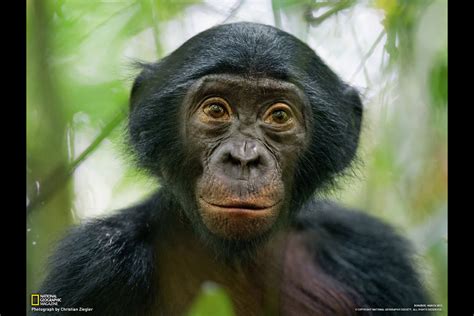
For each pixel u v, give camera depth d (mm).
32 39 8281
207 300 4699
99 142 7320
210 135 6641
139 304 7055
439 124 8266
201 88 6703
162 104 7062
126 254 7152
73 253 7277
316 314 7879
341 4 6965
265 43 6836
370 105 8062
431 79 7902
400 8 7664
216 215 6059
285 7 6871
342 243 8539
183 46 7219
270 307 7512
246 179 6051
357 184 8766
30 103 8156
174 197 7129
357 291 8188
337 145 7461
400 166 8812
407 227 9086
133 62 8445
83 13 8438
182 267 7262
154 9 7754
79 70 8539
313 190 7348
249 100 6660
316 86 7223
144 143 7254
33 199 7875
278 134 6715
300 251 8047
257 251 7082
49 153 8094
